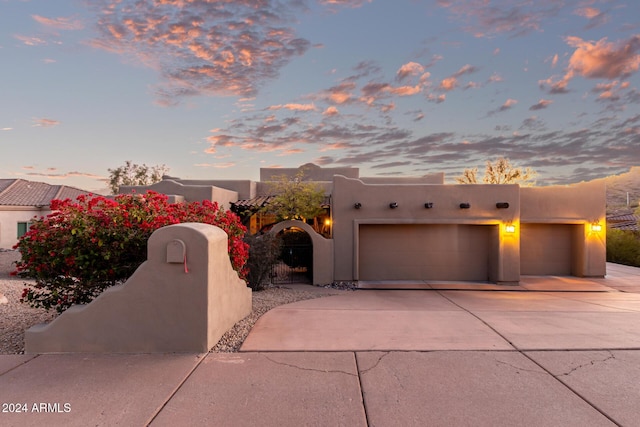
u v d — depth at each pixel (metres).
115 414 3.27
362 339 5.32
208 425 3.12
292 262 14.95
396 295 11.70
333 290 12.77
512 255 13.77
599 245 15.33
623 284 13.95
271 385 3.83
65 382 3.88
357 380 3.96
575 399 3.55
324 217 18.45
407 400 3.53
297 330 5.78
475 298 10.95
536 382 3.91
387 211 14.27
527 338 5.37
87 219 5.29
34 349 4.70
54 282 5.34
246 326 6.01
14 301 7.71
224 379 3.97
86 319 4.70
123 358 4.53
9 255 21.19
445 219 14.11
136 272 4.71
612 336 5.48
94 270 5.27
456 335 5.52
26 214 26.28
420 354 4.70
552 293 12.41
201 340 4.72
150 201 5.98
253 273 11.22
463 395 3.63
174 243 4.63
